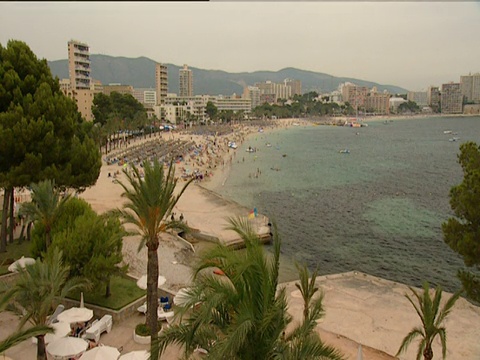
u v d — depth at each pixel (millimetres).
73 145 34000
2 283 18188
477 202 19438
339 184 83812
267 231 48906
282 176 92562
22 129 29453
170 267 36500
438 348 23578
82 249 25250
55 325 20703
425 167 107625
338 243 48000
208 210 58656
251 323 10883
